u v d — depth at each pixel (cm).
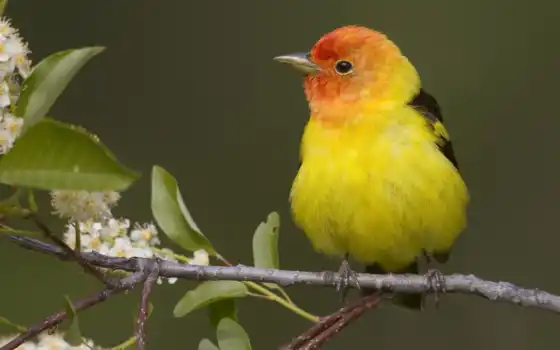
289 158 1363
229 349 722
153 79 1382
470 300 1291
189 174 1353
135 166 1353
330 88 856
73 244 699
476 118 1395
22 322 1187
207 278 716
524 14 1417
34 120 562
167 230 741
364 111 834
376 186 810
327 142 827
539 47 1409
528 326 1270
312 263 1293
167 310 1211
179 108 1380
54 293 1201
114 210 1281
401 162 811
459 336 1286
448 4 1427
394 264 878
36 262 1209
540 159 1374
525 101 1393
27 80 579
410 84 862
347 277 793
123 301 1197
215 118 1382
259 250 773
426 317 1286
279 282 750
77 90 1367
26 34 1362
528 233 1343
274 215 782
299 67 871
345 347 1293
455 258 1336
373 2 1428
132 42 1386
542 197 1359
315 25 1422
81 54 584
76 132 532
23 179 531
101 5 1388
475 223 1349
